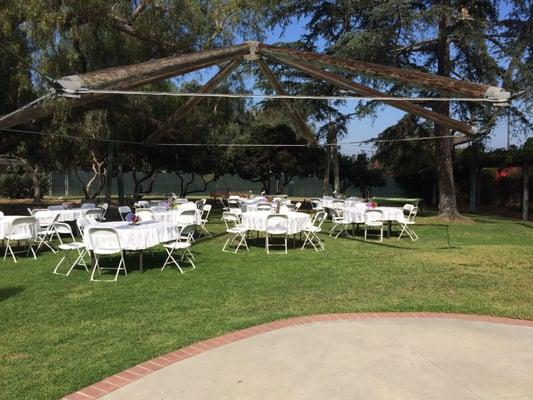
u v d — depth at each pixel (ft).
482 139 62.08
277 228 31.45
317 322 16.70
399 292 21.02
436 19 51.65
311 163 84.43
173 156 71.82
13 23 38.60
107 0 40.11
